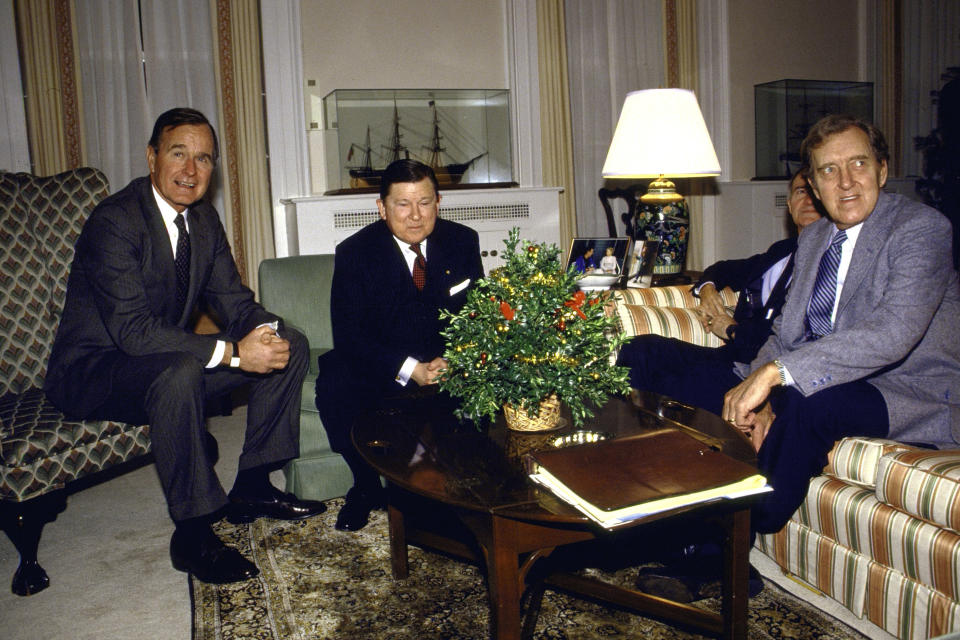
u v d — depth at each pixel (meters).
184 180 2.22
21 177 2.61
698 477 1.29
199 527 2.06
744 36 5.18
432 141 4.38
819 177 1.93
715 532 1.74
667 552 2.03
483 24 4.67
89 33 3.91
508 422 1.68
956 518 1.47
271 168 4.29
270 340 2.21
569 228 4.85
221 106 4.16
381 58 4.47
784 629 1.71
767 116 5.16
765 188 4.94
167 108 4.07
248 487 2.44
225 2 4.11
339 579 2.02
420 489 1.36
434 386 2.09
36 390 2.48
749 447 1.52
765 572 2.03
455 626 1.77
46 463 2.04
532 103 4.70
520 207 4.45
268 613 1.84
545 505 1.28
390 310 2.46
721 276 2.74
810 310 2.04
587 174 4.95
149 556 2.23
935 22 5.74
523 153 4.71
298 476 2.51
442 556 2.15
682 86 5.08
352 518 2.34
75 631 1.81
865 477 1.73
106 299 2.14
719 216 5.22
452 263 2.52
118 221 2.17
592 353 1.57
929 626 1.56
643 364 2.23
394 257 2.46
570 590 1.67
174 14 4.04
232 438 3.43
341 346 2.40
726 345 2.31
